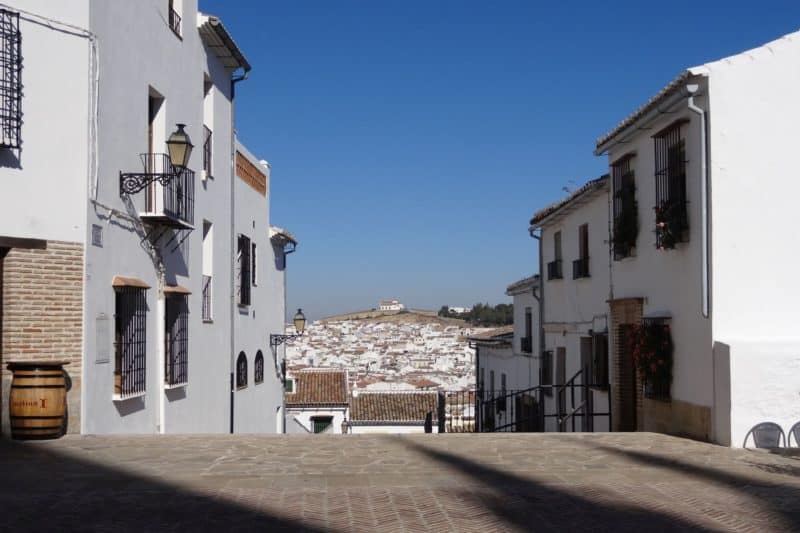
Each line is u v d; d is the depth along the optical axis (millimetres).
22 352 10453
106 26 11609
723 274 11234
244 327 20016
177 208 14117
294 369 41938
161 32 13922
